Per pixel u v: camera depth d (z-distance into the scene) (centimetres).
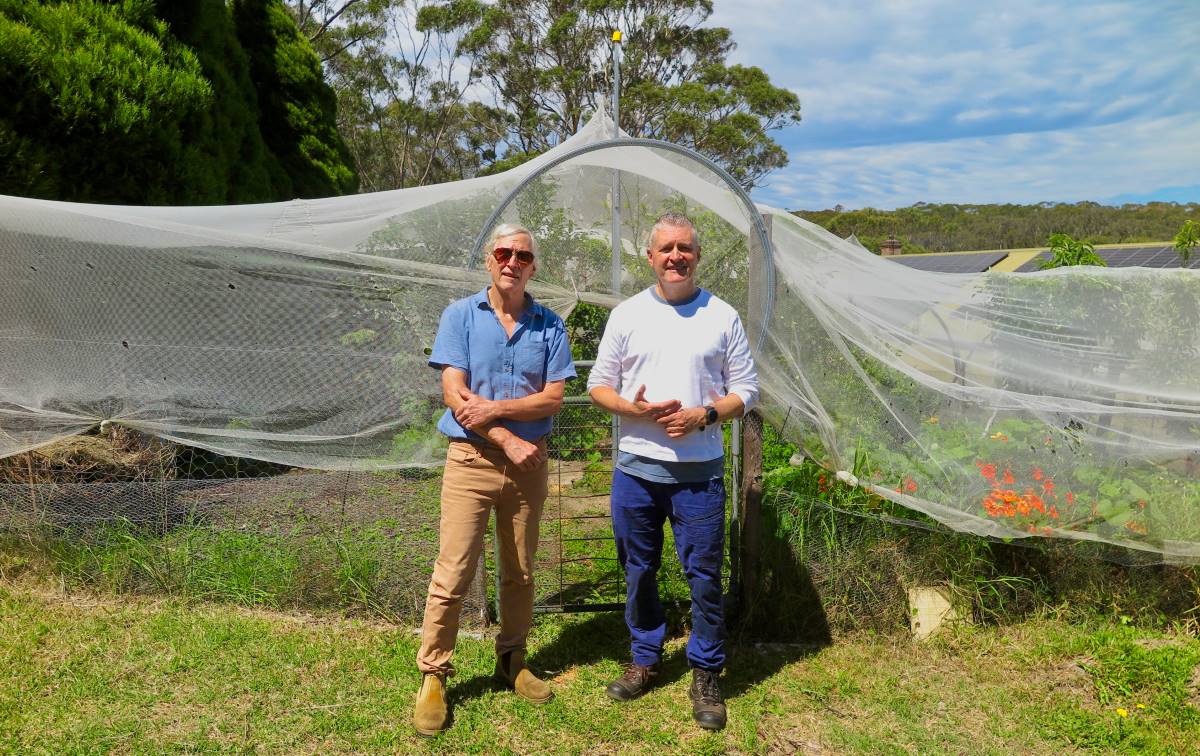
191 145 559
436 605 275
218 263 355
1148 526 341
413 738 269
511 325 282
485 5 2986
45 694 284
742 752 270
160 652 316
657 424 283
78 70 473
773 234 398
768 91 2931
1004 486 349
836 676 317
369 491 450
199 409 370
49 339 366
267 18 1014
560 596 379
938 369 387
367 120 3177
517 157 2791
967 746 274
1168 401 355
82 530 384
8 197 345
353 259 350
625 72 2914
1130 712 293
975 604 354
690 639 293
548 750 267
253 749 260
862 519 354
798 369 364
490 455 276
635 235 412
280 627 341
